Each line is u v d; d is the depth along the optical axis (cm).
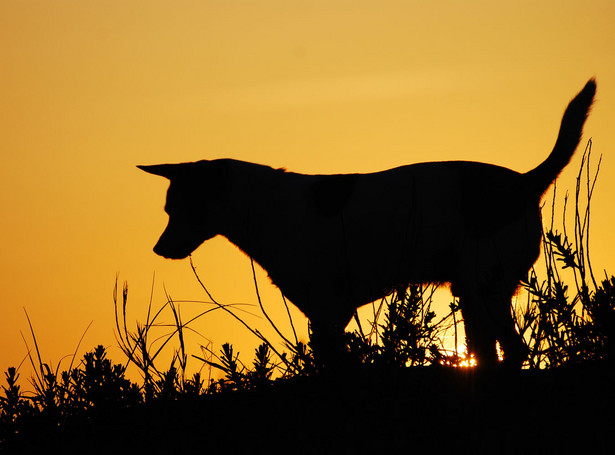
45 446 640
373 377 573
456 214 1009
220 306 668
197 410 625
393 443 533
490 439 518
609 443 509
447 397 561
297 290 1077
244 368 643
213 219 1135
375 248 1034
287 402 602
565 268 613
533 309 605
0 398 666
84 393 652
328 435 562
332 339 598
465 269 996
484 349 670
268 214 1095
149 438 622
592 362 564
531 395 548
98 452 620
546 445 516
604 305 566
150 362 667
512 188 1018
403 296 639
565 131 1026
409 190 1029
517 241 999
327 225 1051
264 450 572
